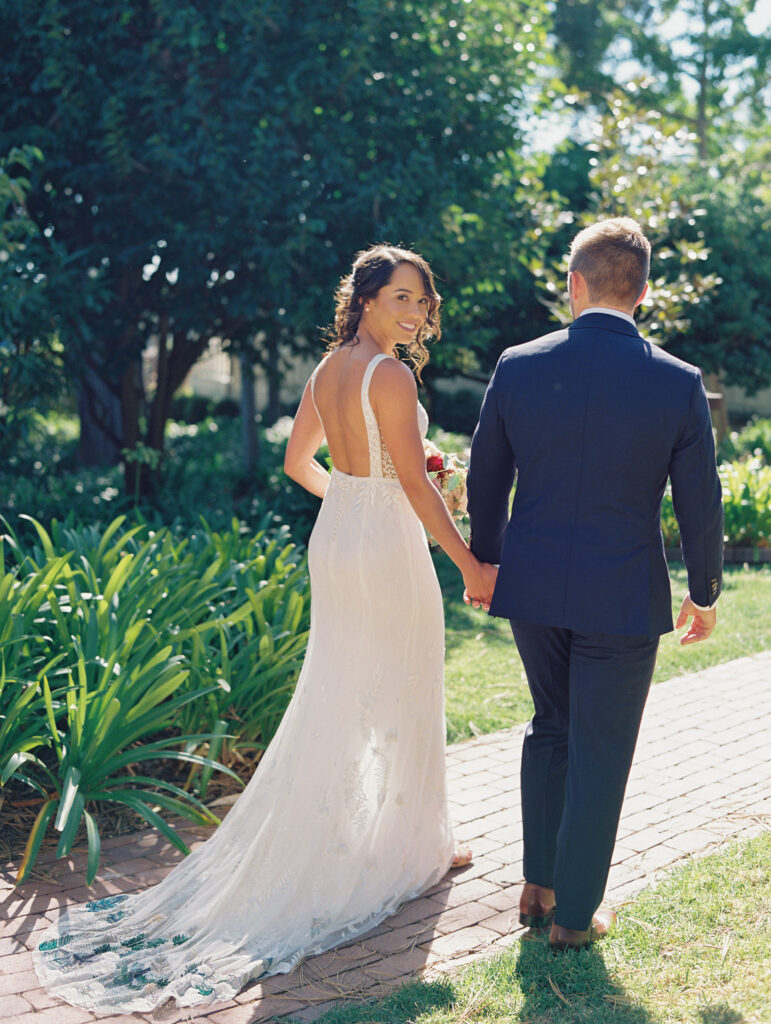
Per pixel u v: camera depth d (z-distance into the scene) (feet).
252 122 27.71
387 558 9.27
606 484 8.01
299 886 9.16
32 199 29.63
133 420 34.22
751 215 65.67
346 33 28.27
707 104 103.14
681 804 12.15
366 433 9.16
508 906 9.65
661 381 7.93
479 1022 7.48
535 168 35.88
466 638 22.29
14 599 12.46
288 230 27.94
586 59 93.50
